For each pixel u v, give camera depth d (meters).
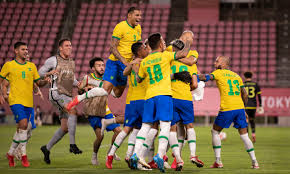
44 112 70.88
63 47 24.23
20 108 22.44
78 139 42.59
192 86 21.20
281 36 88.69
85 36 91.75
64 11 98.44
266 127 67.81
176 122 20.39
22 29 94.56
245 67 82.62
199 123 72.12
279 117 69.44
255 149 32.72
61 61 24.16
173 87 20.44
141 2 100.06
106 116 23.53
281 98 69.12
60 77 23.91
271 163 23.78
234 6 95.50
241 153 29.66
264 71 81.62
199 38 89.50
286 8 93.94
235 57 84.81
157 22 94.81
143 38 90.69
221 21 92.88
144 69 19.08
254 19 93.81
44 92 70.69
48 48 89.81
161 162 17.81
